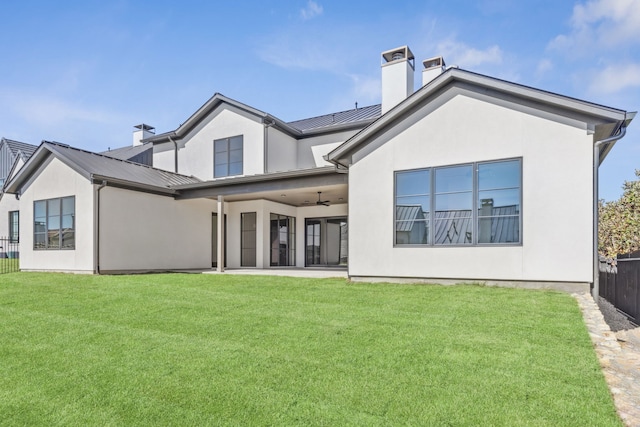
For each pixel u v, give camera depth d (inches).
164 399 153.3
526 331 222.4
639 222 764.0
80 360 195.5
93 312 290.2
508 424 128.6
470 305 284.7
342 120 707.4
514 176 351.6
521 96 348.8
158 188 568.7
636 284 295.6
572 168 331.6
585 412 134.6
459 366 175.3
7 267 633.6
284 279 436.5
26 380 174.2
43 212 570.3
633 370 173.2
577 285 326.6
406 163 396.5
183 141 721.6
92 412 145.8
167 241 591.2
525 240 344.5
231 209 674.8
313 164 680.4
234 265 666.8
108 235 517.3
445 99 382.6
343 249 697.6
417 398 147.3
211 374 174.1
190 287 386.6
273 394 154.0
